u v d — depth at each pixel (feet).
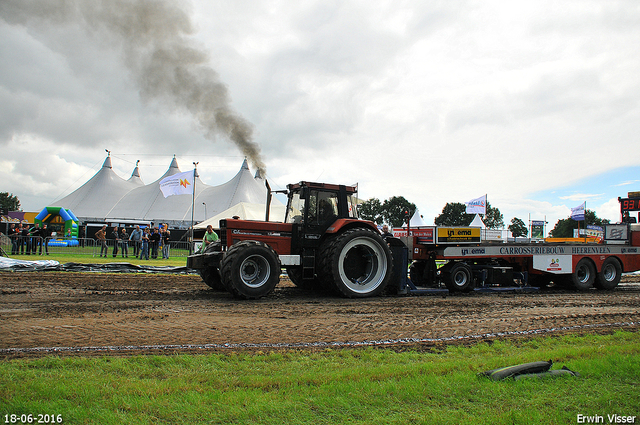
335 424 8.08
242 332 16.05
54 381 9.77
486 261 33.86
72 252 56.95
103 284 29.63
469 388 9.95
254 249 24.45
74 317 17.80
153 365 11.50
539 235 134.62
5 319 17.07
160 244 60.90
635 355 12.77
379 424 8.09
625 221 42.22
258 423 8.09
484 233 50.83
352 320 19.04
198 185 143.43
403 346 14.60
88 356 12.30
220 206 125.49
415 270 32.63
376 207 240.32
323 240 27.86
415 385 9.95
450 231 31.32
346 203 28.91
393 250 29.30
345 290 26.55
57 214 90.89
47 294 24.22
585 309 23.75
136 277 34.96
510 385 10.18
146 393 9.27
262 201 131.75
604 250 36.22
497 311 22.50
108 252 59.98
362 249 28.37
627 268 37.19
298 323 17.99
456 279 30.99
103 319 17.57
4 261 37.04
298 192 28.58
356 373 10.85
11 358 11.92
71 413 8.10
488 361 12.31
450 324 18.66
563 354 13.02
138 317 18.20
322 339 15.34
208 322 17.63
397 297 27.81
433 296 28.68
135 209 133.59
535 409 8.84
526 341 15.75
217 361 12.00
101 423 7.82
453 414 8.59
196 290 28.45
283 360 12.44
